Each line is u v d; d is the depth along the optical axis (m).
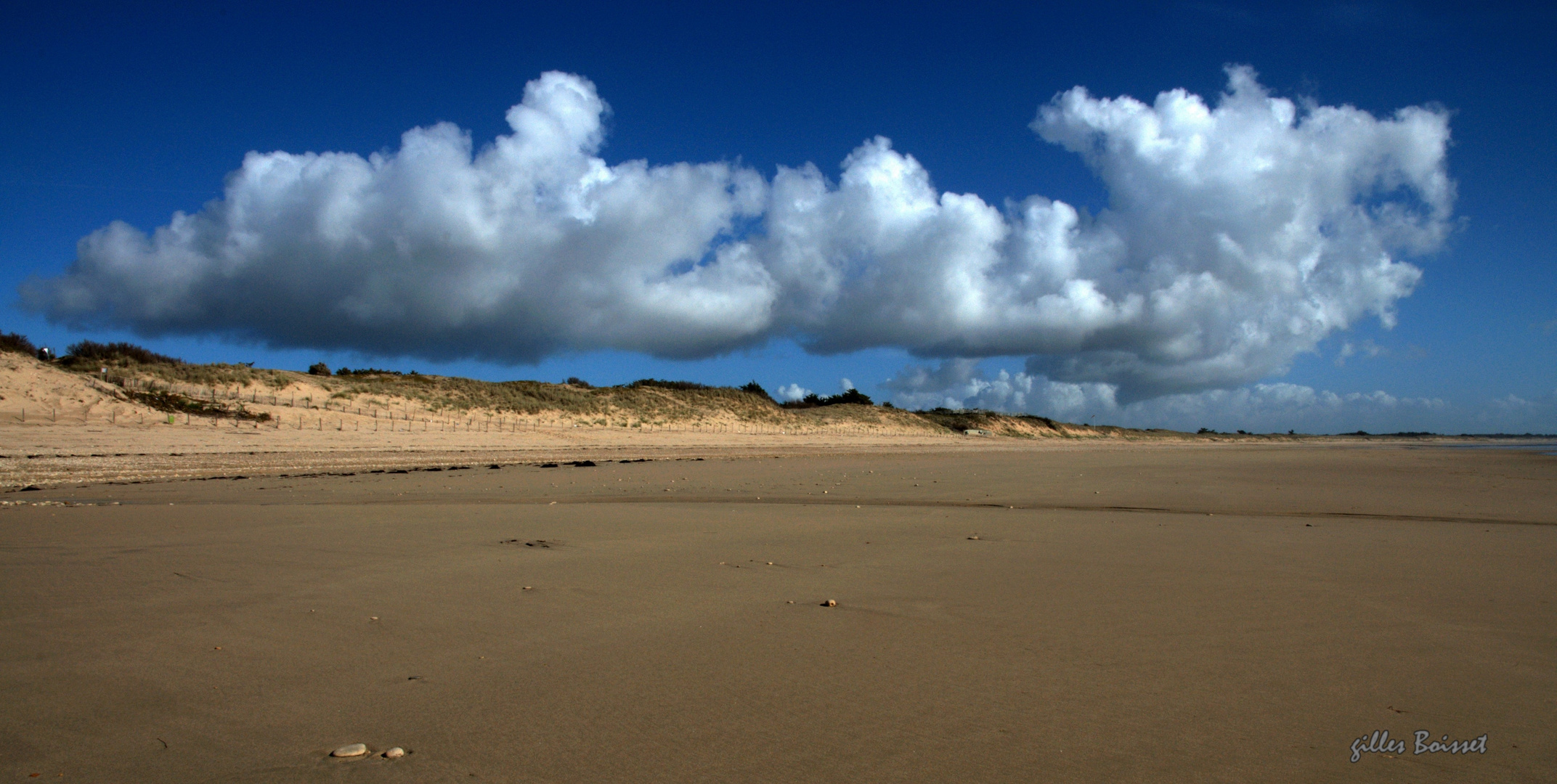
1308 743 4.47
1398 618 7.32
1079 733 4.60
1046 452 52.28
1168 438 132.38
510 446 38.69
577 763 4.14
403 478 23.06
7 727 4.54
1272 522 14.74
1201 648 6.36
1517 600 8.08
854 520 14.62
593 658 5.99
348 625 6.82
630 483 22.73
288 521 13.39
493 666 5.76
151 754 4.22
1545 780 3.99
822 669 5.76
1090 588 8.62
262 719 4.70
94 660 5.78
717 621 7.12
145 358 43.94
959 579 9.13
